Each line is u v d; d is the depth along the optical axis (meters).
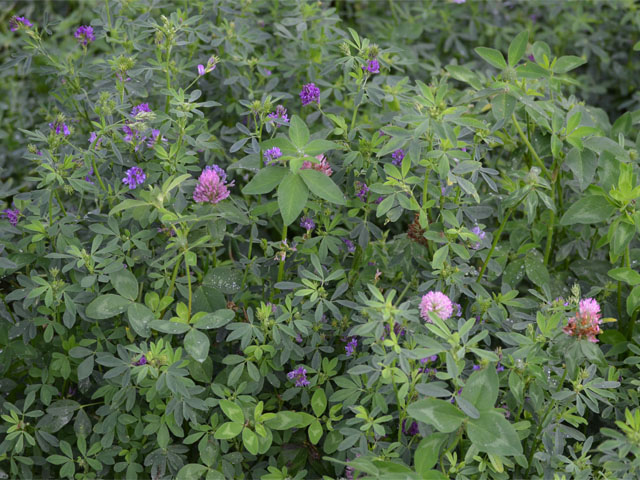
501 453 0.45
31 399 0.57
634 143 0.71
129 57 0.68
